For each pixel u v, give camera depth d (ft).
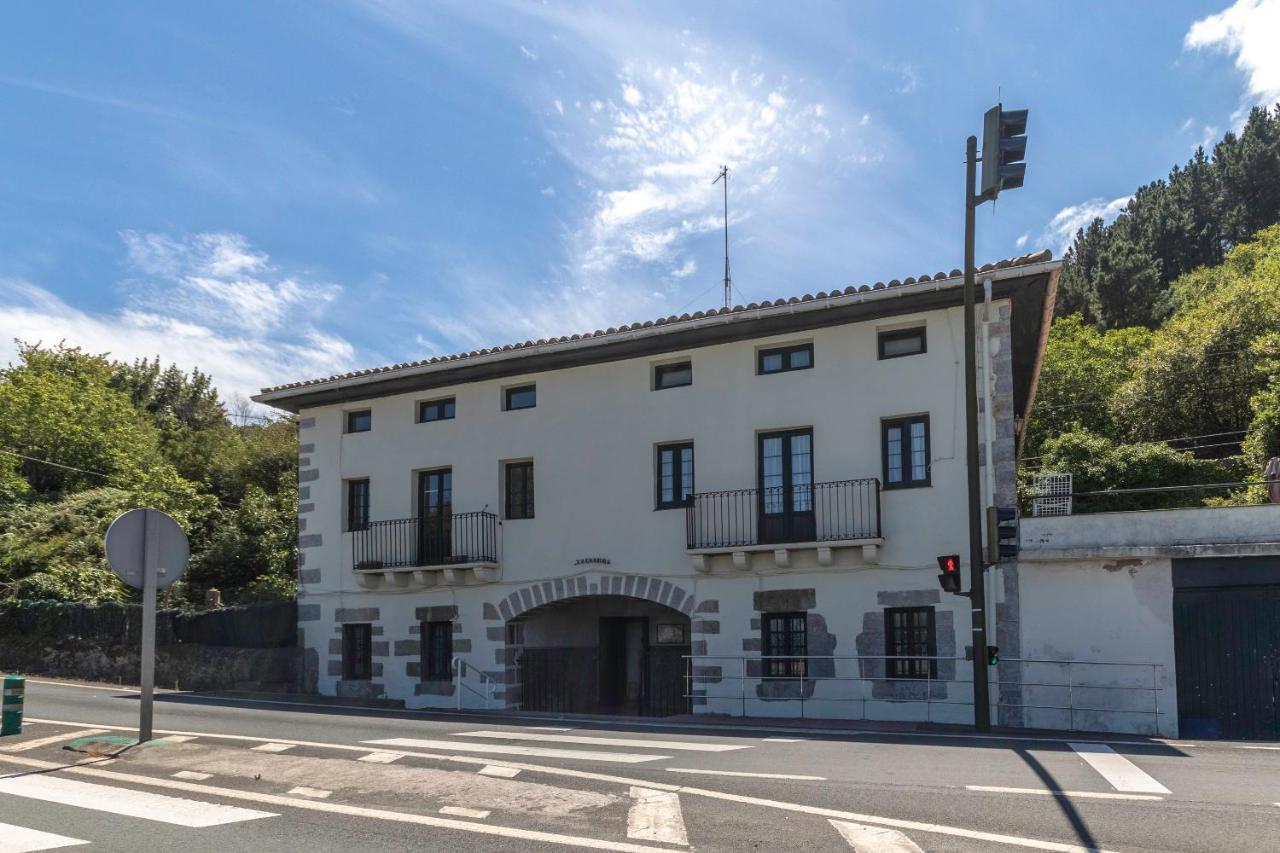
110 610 73.72
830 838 20.49
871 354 54.75
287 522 103.65
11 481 98.12
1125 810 22.85
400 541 67.21
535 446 63.87
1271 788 25.82
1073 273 148.25
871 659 52.31
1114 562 48.49
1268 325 102.17
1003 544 48.57
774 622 55.77
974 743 38.01
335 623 69.36
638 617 69.67
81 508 95.45
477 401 66.39
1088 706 47.70
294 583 93.81
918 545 52.16
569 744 36.29
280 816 23.44
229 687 69.26
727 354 58.70
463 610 64.80
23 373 119.75
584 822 22.25
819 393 55.77
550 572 62.08
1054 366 115.44
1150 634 47.47
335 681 68.64
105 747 33.63
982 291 51.88
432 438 67.72
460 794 25.49
